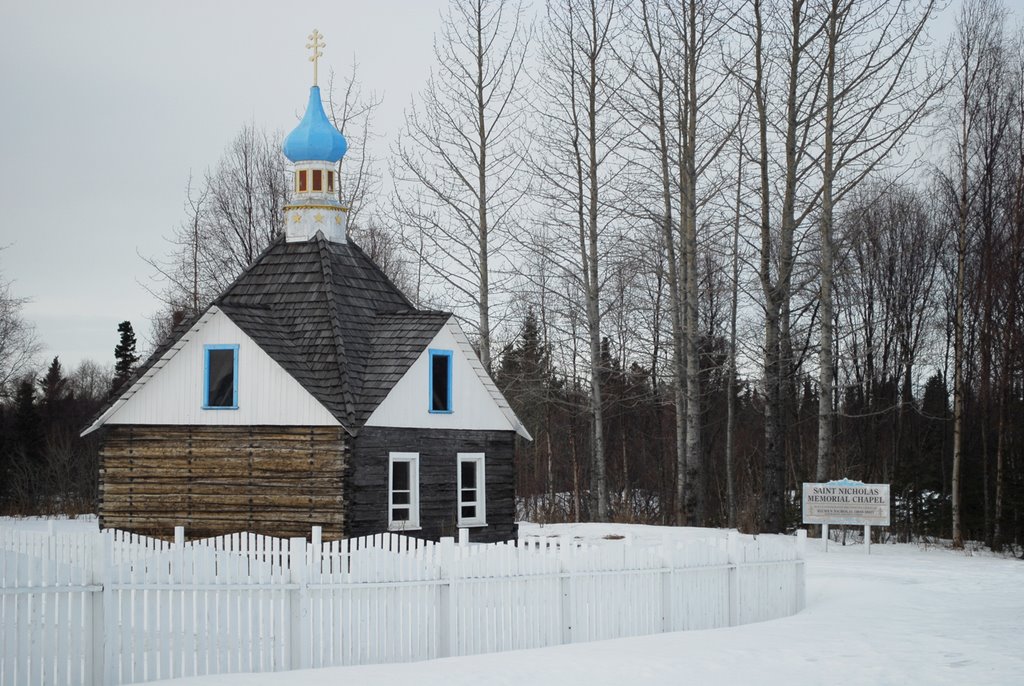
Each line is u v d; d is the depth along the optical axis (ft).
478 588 61.11
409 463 102.22
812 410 230.48
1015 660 56.13
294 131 114.21
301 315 105.60
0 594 46.34
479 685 49.83
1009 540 159.74
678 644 62.23
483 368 109.50
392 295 114.73
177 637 50.93
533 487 245.45
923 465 189.67
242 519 97.86
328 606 55.42
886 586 90.02
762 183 142.10
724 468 247.91
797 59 140.36
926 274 201.16
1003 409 161.58
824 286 139.44
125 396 101.60
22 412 235.40
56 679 47.44
